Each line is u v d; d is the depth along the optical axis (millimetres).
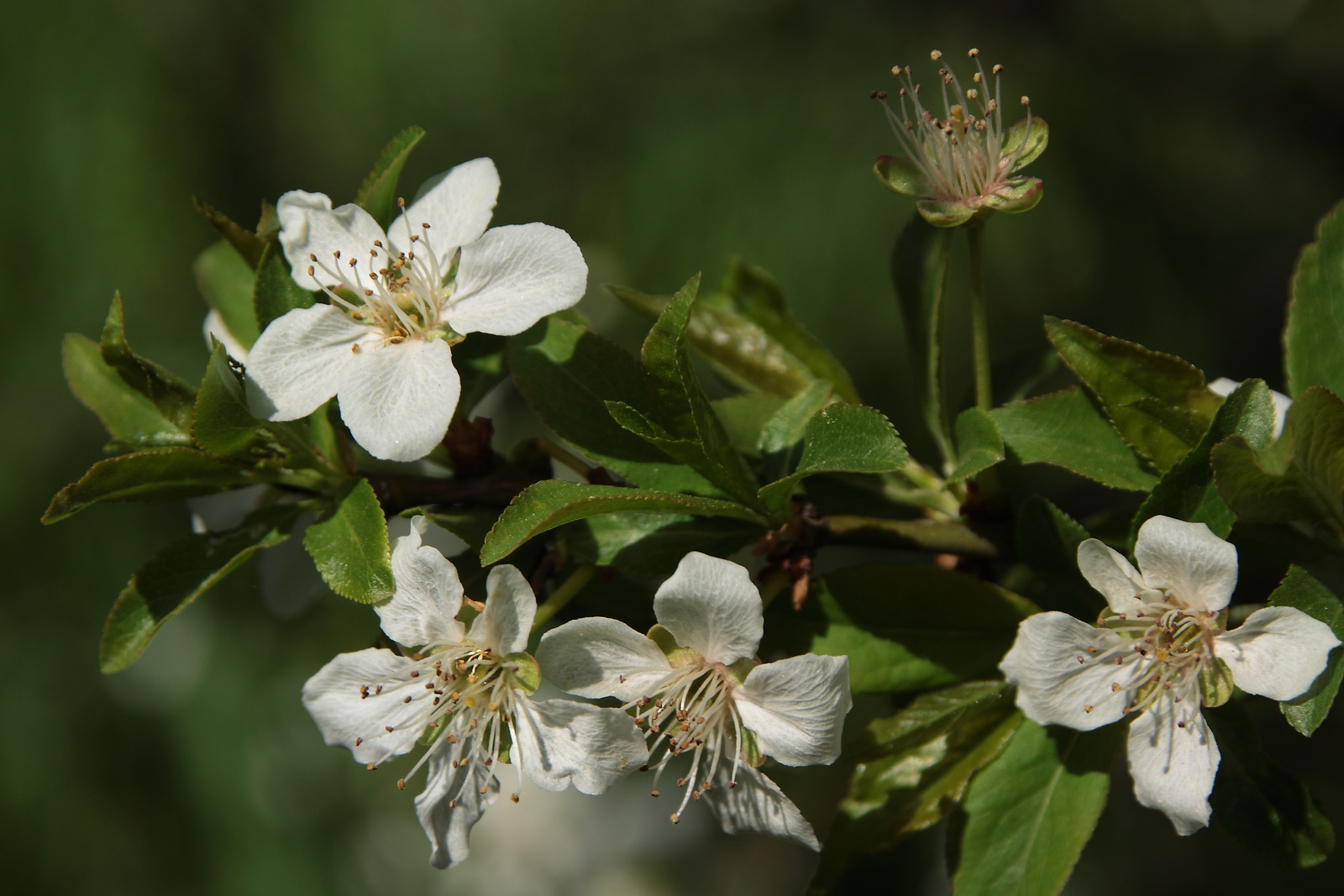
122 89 425
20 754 408
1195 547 249
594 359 265
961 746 263
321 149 476
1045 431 265
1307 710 248
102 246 416
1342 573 257
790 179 441
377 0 458
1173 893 462
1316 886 448
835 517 269
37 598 416
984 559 271
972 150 261
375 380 258
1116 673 253
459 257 259
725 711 255
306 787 453
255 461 261
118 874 418
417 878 476
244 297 280
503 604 252
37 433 417
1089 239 456
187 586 260
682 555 260
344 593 253
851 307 430
